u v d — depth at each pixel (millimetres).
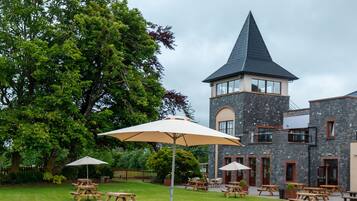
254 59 49938
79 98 33031
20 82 33688
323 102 41281
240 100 48219
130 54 36594
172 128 13000
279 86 50000
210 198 28875
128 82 34750
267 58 50812
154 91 37688
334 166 39531
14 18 33812
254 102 48344
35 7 33906
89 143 33969
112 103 37531
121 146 39281
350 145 38281
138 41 36844
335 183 39188
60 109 31547
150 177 48250
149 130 12922
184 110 44031
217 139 14531
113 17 34906
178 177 42375
